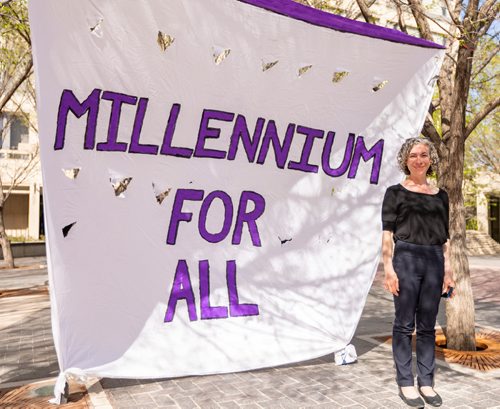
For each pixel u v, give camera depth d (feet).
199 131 14.65
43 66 12.32
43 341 21.56
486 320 26.23
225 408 12.74
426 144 12.28
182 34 14.19
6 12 31.86
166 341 14.02
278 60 15.58
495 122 56.95
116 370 13.19
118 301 13.46
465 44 18.79
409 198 12.00
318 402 13.16
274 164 15.88
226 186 15.14
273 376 15.47
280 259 15.93
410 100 17.54
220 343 14.71
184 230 14.53
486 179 80.02
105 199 13.30
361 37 16.60
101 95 13.16
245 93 15.24
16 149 88.07
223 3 14.70
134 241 13.73
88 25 12.94
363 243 17.02
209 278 14.83
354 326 16.74
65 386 12.84
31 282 44.96
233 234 15.28
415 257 11.73
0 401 13.37
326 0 27.96
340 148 16.78
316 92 16.28
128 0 13.39
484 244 89.30
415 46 17.26
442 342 20.42
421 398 12.30
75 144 12.87
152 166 14.02
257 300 15.49
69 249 12.76
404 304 11.90
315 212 16.47
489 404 12.96
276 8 15.38
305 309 16.10
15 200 93.20
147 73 13.78
